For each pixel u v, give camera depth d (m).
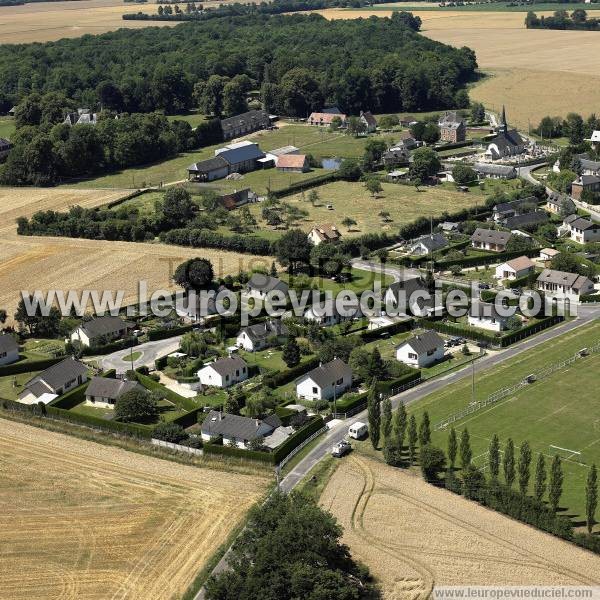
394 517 135.75
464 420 164.25
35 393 176.88
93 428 166.50
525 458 136.50
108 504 142.50
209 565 126.25
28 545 133.12
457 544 129.12
